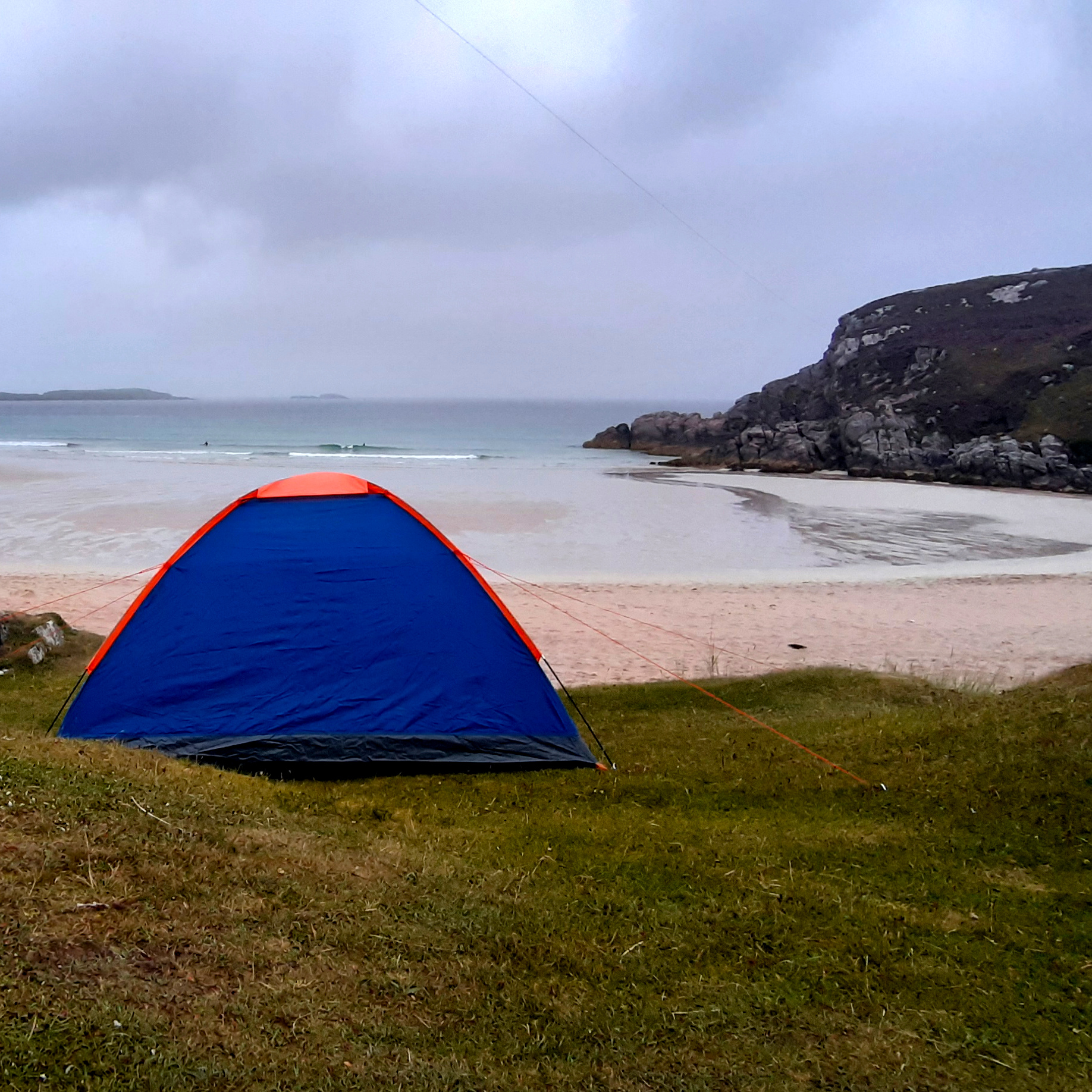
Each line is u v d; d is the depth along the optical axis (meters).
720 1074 3.10
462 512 31.12
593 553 24.47
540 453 64.19
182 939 3.43
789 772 6.61
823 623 16.72
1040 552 26.09
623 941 3.94
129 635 7.22
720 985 3.63
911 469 50.09
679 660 13.77
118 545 23.36
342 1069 2.89
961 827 5.38
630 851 4.98
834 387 64.31
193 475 39.91
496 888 4.36
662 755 7.43
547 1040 3.21
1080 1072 3.17
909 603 18.69
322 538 7.61
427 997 3.38
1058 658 14.46
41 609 15.96
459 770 6.89
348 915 3.86
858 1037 3.34
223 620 7.27
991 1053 3.27
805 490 41.66
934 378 58.22
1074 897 4.46
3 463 45.09
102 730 6.91
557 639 15.01
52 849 3.84
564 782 6.57
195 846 4.25
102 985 3.02
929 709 9.04
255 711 7.00
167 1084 2.66
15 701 9.36
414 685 7.16
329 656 7.21
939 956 3.91
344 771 6.79
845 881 4.64
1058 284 67.75
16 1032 2.71
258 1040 2.96
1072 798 5.52
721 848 5.04
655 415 69.56
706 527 29.53
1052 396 52.03
